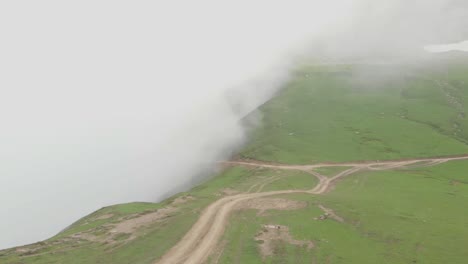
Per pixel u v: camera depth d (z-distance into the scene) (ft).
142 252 180.65
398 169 433.07
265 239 195.62
